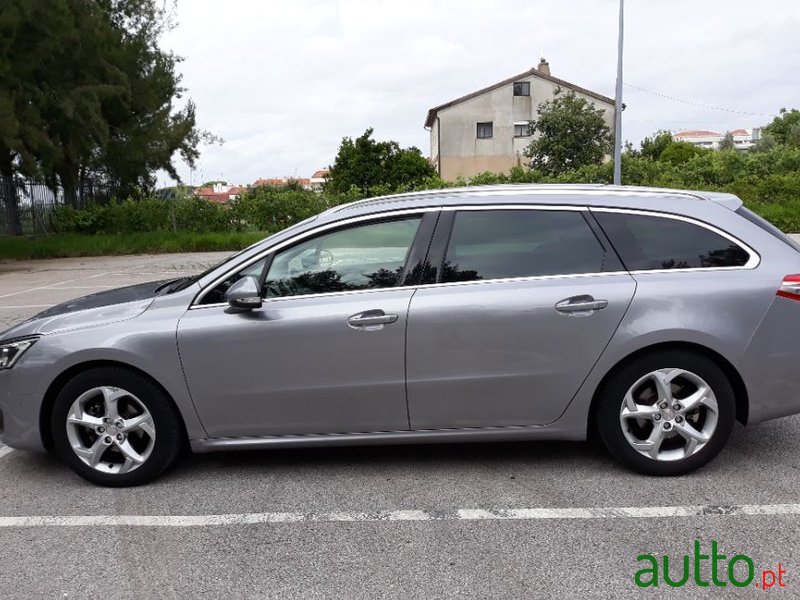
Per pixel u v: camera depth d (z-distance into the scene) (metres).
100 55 25.06
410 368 3.86
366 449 4.54
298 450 4.57
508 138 48.53
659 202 3.98
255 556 3.23
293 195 25.92
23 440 4.07
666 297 3.77
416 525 3.48
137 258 21.58
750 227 3.93
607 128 39.41
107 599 2.91
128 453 4.00
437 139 50.00
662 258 3.88
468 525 3.46
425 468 4.20
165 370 3.92
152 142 28.72
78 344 3.95
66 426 4.02
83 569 3.16
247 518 3.62
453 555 3.18
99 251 23.19
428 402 3.89
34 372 3.98
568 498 3.72
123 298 4.36
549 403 3.88
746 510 3.53
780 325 3.77
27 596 2.95
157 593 2.94
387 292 3.90
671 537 3.28
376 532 3.42
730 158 34.72
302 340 3.86
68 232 25.33
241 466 4.32
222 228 25.67
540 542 3.27
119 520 3.64
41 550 3.35
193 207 25.62
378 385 3.88
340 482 4.04
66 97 23.20
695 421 3.90
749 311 3.76
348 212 4.07
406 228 3.99
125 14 28.81
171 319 3.95
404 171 46.47
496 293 3.83
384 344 3.84
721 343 3.75
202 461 4.43
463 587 2.91
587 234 3.93
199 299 4.01
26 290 13.58
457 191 4.17
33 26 21.58
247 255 4.05
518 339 3.81
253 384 3.91
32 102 22.75
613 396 3.88
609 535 3.32
